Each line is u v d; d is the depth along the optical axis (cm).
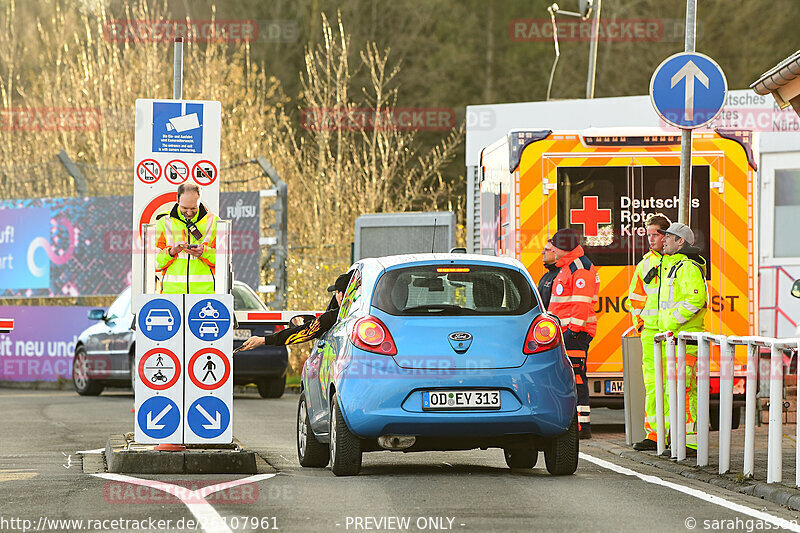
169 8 16325
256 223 9156
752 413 3734
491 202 6141
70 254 9688
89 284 9600
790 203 6750
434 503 3272
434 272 3891
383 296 3850
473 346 3794
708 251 5550
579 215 5575
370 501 3303
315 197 11531
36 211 9856
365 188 11869
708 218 5550
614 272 5578
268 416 6341
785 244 6762
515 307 3866
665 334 4475
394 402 3747
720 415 3938
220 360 3912
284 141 13312
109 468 3953
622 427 6047
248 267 9162
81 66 12694
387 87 16825
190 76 12575
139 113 4306
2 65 14662
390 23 17012
